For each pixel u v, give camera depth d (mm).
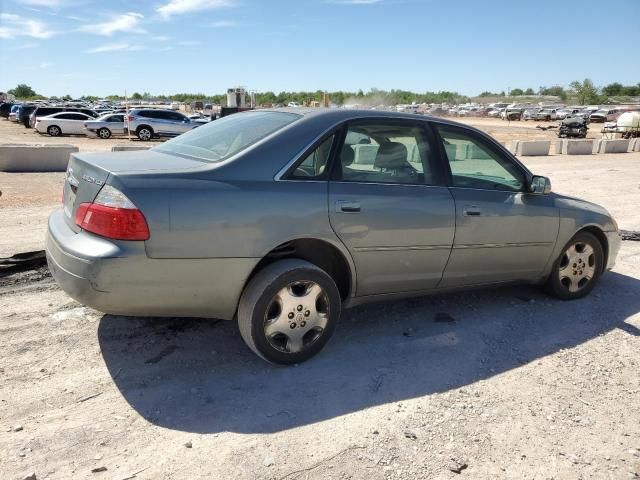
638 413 3230
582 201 4988
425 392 3354
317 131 3584
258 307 3350
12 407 2992
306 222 3416
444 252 4043
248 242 3258
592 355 3961
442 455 2762
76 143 25781
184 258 3117
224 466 2604
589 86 136625
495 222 4246
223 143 3660
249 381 3379
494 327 4367
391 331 4211
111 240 3010
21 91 146500
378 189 3727
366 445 2809
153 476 2516
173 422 2936
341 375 3504
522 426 3043
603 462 2775
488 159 4379
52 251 3338
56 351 3643
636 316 4750
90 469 2541
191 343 3855
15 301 4453
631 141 27906
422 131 4062
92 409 3020
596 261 5059
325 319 3617
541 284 4961
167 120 29562
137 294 3082
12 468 2512
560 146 25047
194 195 3125
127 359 3586
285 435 2861
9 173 12992
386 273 3855
